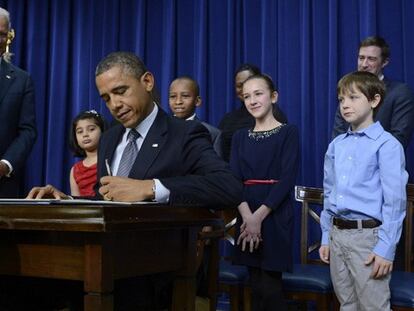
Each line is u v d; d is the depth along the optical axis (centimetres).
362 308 201
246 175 246
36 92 439
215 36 388
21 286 156
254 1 382
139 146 153
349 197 204
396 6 344
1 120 270
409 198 253
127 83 143
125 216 103
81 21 434
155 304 145
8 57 400
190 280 131
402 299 202
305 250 281
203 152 144
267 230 234
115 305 143
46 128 438
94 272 104
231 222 255
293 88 365
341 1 356
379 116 280
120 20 425
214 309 234
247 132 254
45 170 435
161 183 130
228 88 381
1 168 259
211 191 132
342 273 207
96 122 301
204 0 392
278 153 241
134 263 114
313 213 282
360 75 212
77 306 157
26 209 104
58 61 436
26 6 446
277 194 234
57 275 108
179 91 315
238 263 241
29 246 111
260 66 379
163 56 407
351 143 211
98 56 429
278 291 234
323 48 360
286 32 369
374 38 291
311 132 361
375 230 199
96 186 163
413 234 275
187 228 130
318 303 234
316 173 355
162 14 413
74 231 106
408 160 325
